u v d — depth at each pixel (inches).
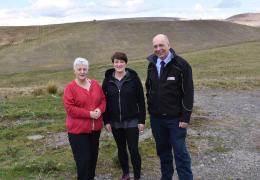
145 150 310.0
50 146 327.0
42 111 455.5
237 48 1696.6
